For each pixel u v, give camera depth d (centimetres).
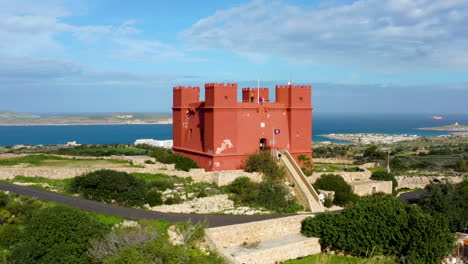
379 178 6322
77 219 3216
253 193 4844
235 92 5794
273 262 3838
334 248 4288
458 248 4484
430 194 5447
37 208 3591
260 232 4100
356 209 4391
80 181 4462
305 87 6381
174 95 7088
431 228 4131
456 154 14250
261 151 5794
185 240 3519
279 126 6234
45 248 3022
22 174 4894
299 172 5419
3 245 3138
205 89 5891
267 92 7019
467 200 5638
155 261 2994
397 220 4200
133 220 3756
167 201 4450
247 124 5941
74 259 3028
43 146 11869
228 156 5756
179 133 6888
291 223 4362
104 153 7281
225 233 3856
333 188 5612
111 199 4319
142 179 4738
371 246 4122
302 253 4088
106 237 3164
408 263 3925
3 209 3416
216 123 5659
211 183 5234
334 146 18725
